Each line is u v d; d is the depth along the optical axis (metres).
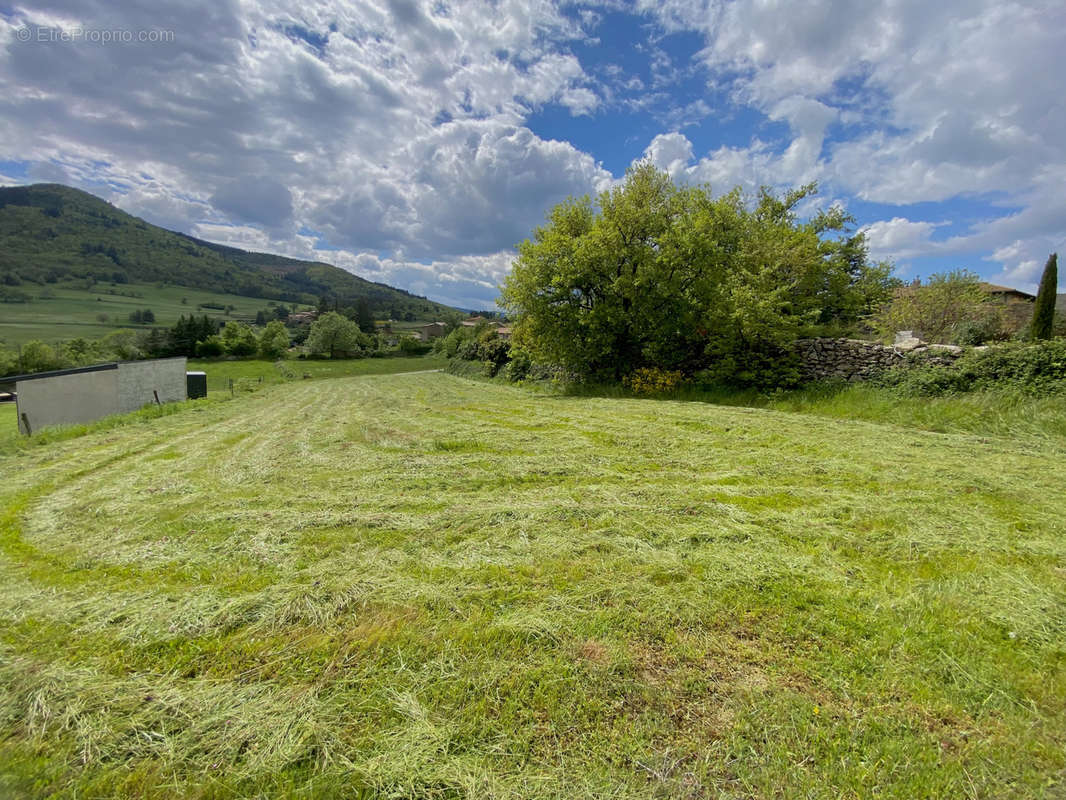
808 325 11.18
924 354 8.39
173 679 1.75
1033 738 1.48
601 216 14.95
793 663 1.82
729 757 1.41
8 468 5.45
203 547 2.95
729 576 2.47
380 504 3.75
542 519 3.35
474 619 2.11
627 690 1.68
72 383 11.23
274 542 3.01
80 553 2.90
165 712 1.59
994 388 7.06
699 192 14.95
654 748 1.45
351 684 1.72
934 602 2.23
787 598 2.27
